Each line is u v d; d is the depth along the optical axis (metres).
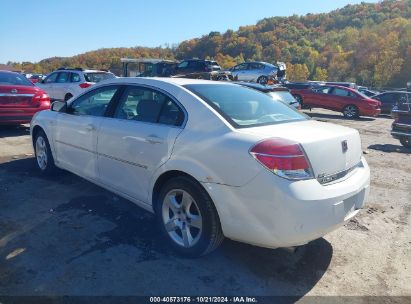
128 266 3.16
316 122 3.72
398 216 4.66
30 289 2.80
